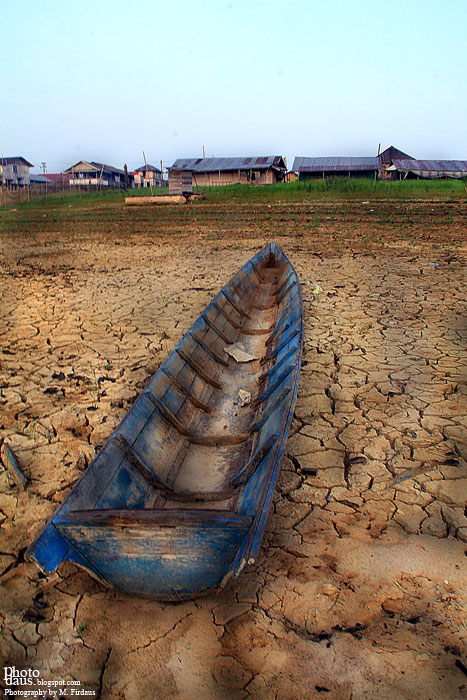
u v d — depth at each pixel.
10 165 63.16
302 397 6.23
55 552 3.00
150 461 4.37
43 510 4.40
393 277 12.26
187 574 3.22
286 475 4.75
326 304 10.12
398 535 3.95
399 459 4.92
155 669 3.02
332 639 3.14
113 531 3.09
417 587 3.48
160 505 4.04
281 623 3.27
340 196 31.00
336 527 4.07
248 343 7.91
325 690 2.85
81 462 5.05
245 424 5.46
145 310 10.21
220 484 4.41
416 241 17.05
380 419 5.66
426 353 7.43
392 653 3.03
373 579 3.56
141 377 7.04
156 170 66.62
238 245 17.72
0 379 7.09
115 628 3.29
